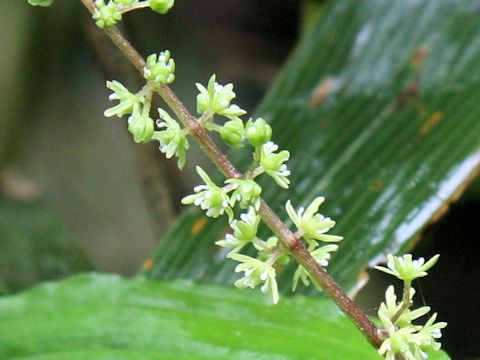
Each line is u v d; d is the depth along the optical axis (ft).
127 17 1.30
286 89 1.13
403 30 1.13
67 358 0.82
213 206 0.65
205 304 0.86
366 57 1.12
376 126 1.03
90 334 0.84
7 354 0.84
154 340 0.82
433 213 0.94
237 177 0.65
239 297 0.86
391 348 0.66
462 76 1.04
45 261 1.25
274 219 0.66
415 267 0.66
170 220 1.38
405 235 0.94
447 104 1.01
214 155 0.65
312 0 1.46
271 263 0.66
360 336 0.80
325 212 0.98
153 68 0.64
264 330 0.82
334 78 1.11
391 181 0.97
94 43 1.32
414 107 1.03
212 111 0.65
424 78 1.06
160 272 0.99
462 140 0.97
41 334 0.85
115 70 1.30
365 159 1.00
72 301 0.88
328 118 1.07
